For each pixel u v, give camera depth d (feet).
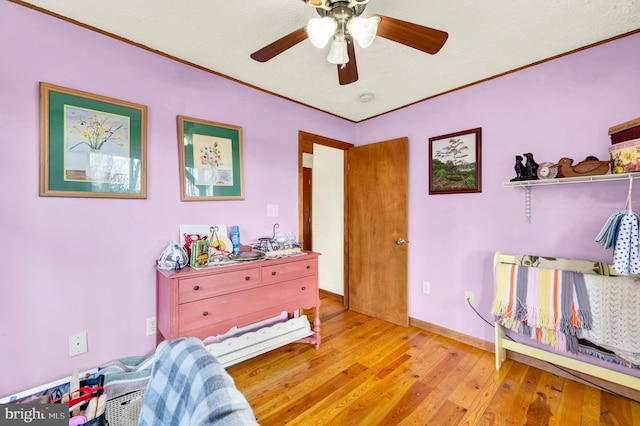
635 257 4.91
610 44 5.83
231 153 7.50
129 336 5.98
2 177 4.70
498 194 7.41
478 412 5.33
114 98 5.75
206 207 7.09
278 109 8.54
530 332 6.33
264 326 8.14
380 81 7.61
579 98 6.21
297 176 9.04
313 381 6.31
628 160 4.95
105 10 4.99
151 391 2.44
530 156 6.46
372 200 10.15
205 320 5.84
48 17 5.07
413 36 4.14
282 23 5.33
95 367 5.57
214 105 7.21
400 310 9.36
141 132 6.06
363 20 3.75
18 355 4.84
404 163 9.27
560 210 6.47
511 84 7.15
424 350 7.69
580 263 6.09
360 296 10.53
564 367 6.40
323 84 7.82
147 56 6.18
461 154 8.07
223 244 7.07
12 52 4.77
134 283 6.04
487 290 7.63
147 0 4.71
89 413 3.92
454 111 8.22
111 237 5.76
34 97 4.97
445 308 8.52
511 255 7.09
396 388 6.06
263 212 8.20
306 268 7.59
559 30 5.46
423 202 8.98
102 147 5.61
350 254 10.90
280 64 6.75
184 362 2.29
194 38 5.81
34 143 4.98
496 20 5.14
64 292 5.26
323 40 3.91
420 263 9.09
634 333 5.11
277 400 5.69
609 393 5.82
